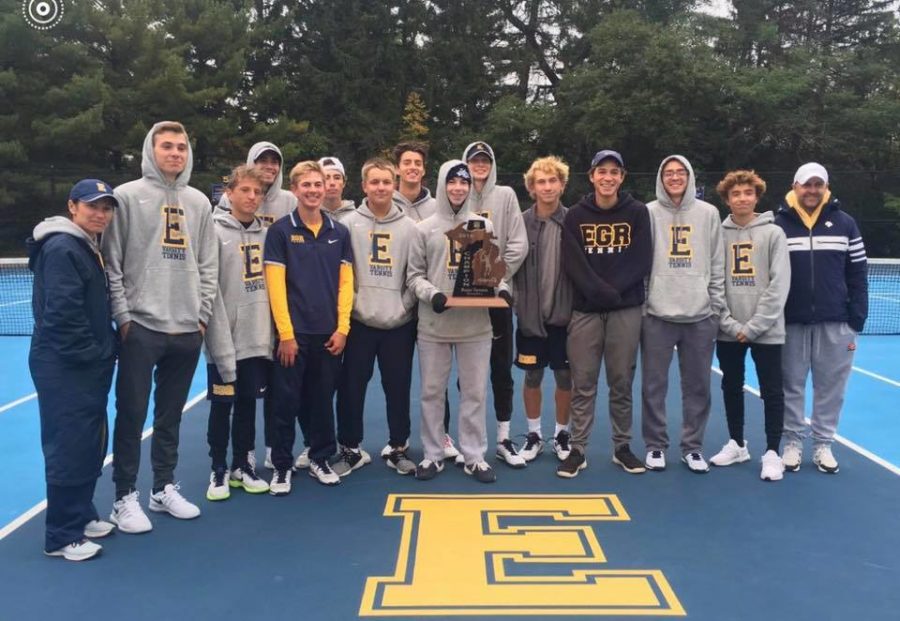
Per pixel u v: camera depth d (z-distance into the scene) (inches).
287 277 187.0
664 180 199.0
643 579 145.0
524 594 139.3
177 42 971.3
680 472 204.7
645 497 186.7
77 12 887.7
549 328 210.2
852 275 201.9
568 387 213.8
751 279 199.5
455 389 307.9
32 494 194.1
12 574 147.4
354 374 200.5
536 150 1131.3
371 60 1125.7
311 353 189.8
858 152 1034.7
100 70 868.6
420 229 195.3
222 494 185.0
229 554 155.9
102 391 154.4
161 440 175.5
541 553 155.9
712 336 201.6
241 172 183.2
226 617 131.8
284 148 989.8
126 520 165.3
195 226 169.5
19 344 426.0
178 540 162.4
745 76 1039.0
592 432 245.0
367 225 198.2
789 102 1045.2
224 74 978.7
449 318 193.9
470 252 188.2
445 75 1207.6
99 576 146.6
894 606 135.8
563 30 1263.5
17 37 836.6
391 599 137.4
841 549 158.2
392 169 196.9
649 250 195.9
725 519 173.2
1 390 314.5
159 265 162.9
